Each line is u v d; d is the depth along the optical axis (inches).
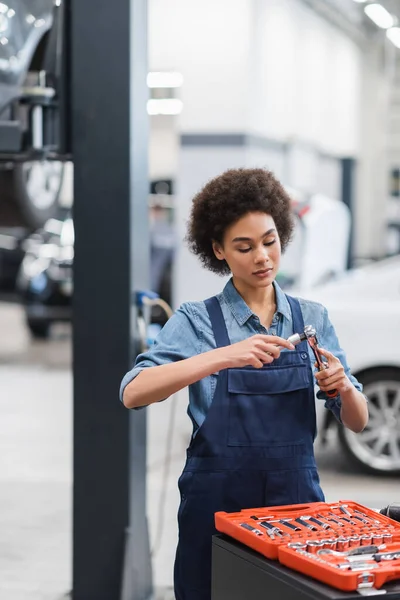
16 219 290.0
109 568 154.8
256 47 470.9
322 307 100.1
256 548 83.0
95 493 154.6
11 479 261.1
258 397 94.3
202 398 95.1
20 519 221.8
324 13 657.6
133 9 152.1
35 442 309.7
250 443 94.0
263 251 93.8
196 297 461.4
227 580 87.2
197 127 461.7
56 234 518.3
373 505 216.2
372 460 249.0
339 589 73.5
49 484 255.8
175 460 274.1
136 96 154.9
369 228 848.9
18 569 185.6
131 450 154.1
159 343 96.7
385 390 246.7
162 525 203.5
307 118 611.2
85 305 153.0
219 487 93.7
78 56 151.9
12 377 454.3
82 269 152.7
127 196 151.4
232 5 453.1
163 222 519.5
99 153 152.0
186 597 95.7
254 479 94.0
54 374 463.8
